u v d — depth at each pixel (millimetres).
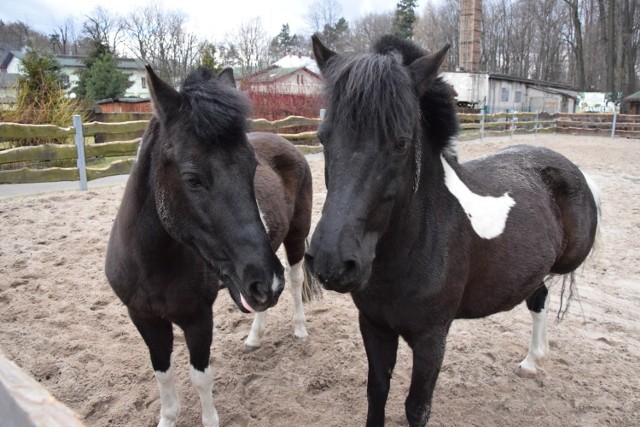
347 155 1966
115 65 34656
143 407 3141
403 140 1975
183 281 2539
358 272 1920
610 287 5164
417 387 2398
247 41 39656
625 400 3291
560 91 32562
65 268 5184
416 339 2398
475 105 24375
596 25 47969
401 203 2152
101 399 3158
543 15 50281
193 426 3000
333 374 3543
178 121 2234
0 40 69250
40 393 963
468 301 2674
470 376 3559
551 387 3434
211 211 2184
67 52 69500
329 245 1877
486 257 2592
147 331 2717
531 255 2777
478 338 4094
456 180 2596
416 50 2365
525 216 2814
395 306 2344
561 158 3414
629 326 4324
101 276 5023
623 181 11070
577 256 3332
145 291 2553
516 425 3055
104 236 6168
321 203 8203
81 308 4352
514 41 53500
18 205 7465
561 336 4145
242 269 2141
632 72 36250
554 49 51406
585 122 24891
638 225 7402
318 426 2992
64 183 9242
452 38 46188
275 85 18250
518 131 23375
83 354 3641
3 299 4445
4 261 5273
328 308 4629
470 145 17453
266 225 3104
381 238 2229
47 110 11508
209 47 28328
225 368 3605
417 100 2154
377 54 2076
